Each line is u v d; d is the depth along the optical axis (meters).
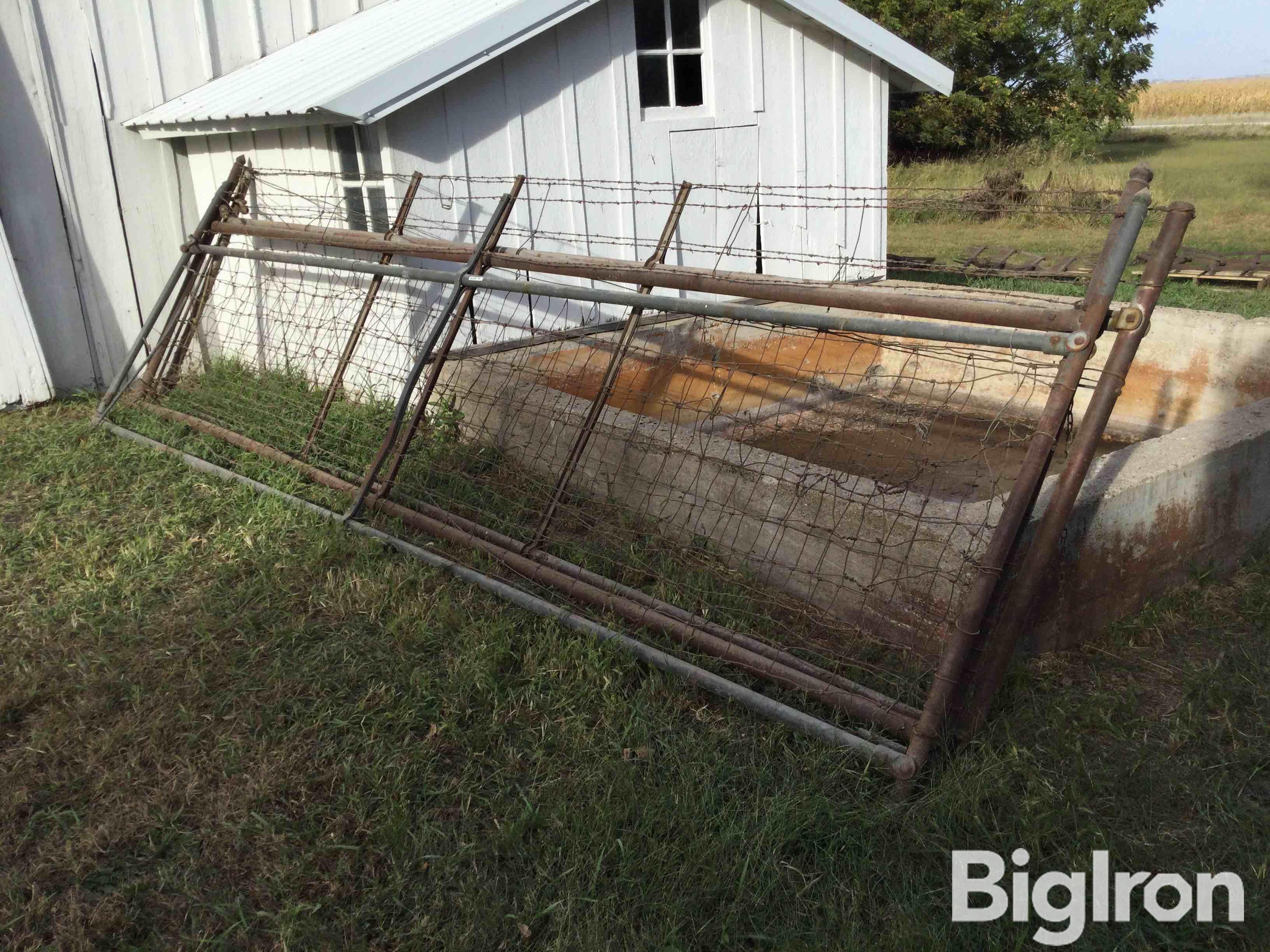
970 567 3.30
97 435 6.21
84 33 7.09
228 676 3.60
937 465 3.94
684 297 7.13
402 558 4.44
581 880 2.66
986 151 23.22
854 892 2.59
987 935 2.46
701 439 4.48
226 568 4.40
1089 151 23.27
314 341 6.93
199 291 6.93
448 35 5.82
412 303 6.20
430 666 3.60
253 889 2.69
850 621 3.79
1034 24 24.03
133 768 3.13
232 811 2.94
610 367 4.55
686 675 3.41
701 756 3.08
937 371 6.89
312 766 3.10
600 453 4.80
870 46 7.52
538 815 2.85
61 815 2.94
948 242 13.24
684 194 5.16
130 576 4.36
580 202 6.80
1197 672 3.44
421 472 5.21
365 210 6.25
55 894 2.69
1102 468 3.83
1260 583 4.07
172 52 7.51
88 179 7.27
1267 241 12.23
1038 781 2.90
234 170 6.83
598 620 3.80
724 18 7.17
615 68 6.78
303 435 5.89
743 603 3.92
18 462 5.84
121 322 7.58
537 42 6.37
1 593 4.28
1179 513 3.89
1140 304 3.00
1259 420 4.29
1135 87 25.31
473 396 5.54
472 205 6.32
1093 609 3.70
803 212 7.93
